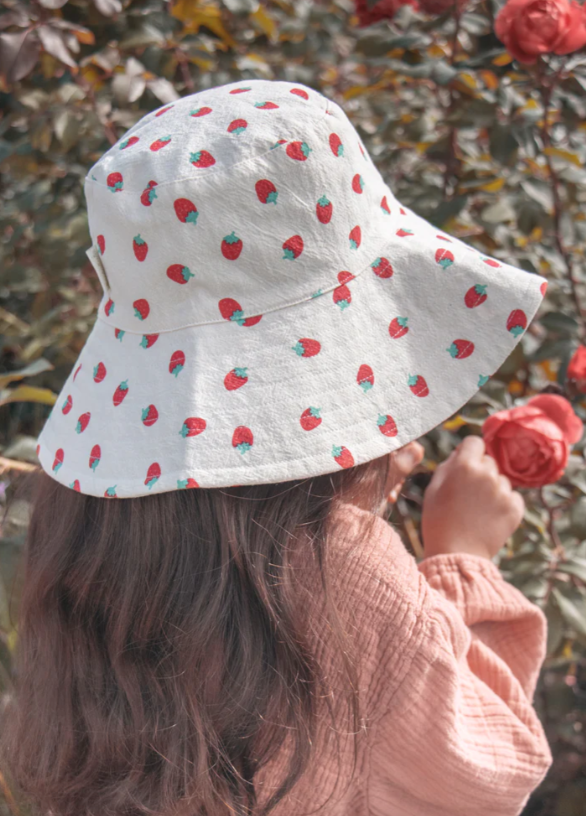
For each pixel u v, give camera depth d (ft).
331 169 2.13
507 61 4.25
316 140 2.10
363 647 2.28
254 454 2.08
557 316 4.33
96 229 2.26
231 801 2.26
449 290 2.37
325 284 2.20
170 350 2.20
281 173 2.06
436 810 2.56
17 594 3.59
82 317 5.38
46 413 5.91
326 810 2.45
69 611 2.40
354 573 2.27
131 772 2.34
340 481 2.22
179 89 4.91
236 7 4.81
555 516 4.57
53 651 2.43
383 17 4.67
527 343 4.50
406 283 2.36
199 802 2.29
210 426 2.10
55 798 2.50
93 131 4.71
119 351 2.32
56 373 5.39
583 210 4.99
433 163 5.03
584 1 4.00
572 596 4.18
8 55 3.94
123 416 2.22
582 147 4.62
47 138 4.61
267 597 2.12
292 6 5.76
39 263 5.62
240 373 2.14
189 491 2.16
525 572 4.23
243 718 2.20
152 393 2.19
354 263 2.26
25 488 3.77
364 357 2.23
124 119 4.57
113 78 4.70
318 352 2.17
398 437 2.21
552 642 4.15
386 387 2.24
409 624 2.26
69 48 4.15
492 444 3.17
